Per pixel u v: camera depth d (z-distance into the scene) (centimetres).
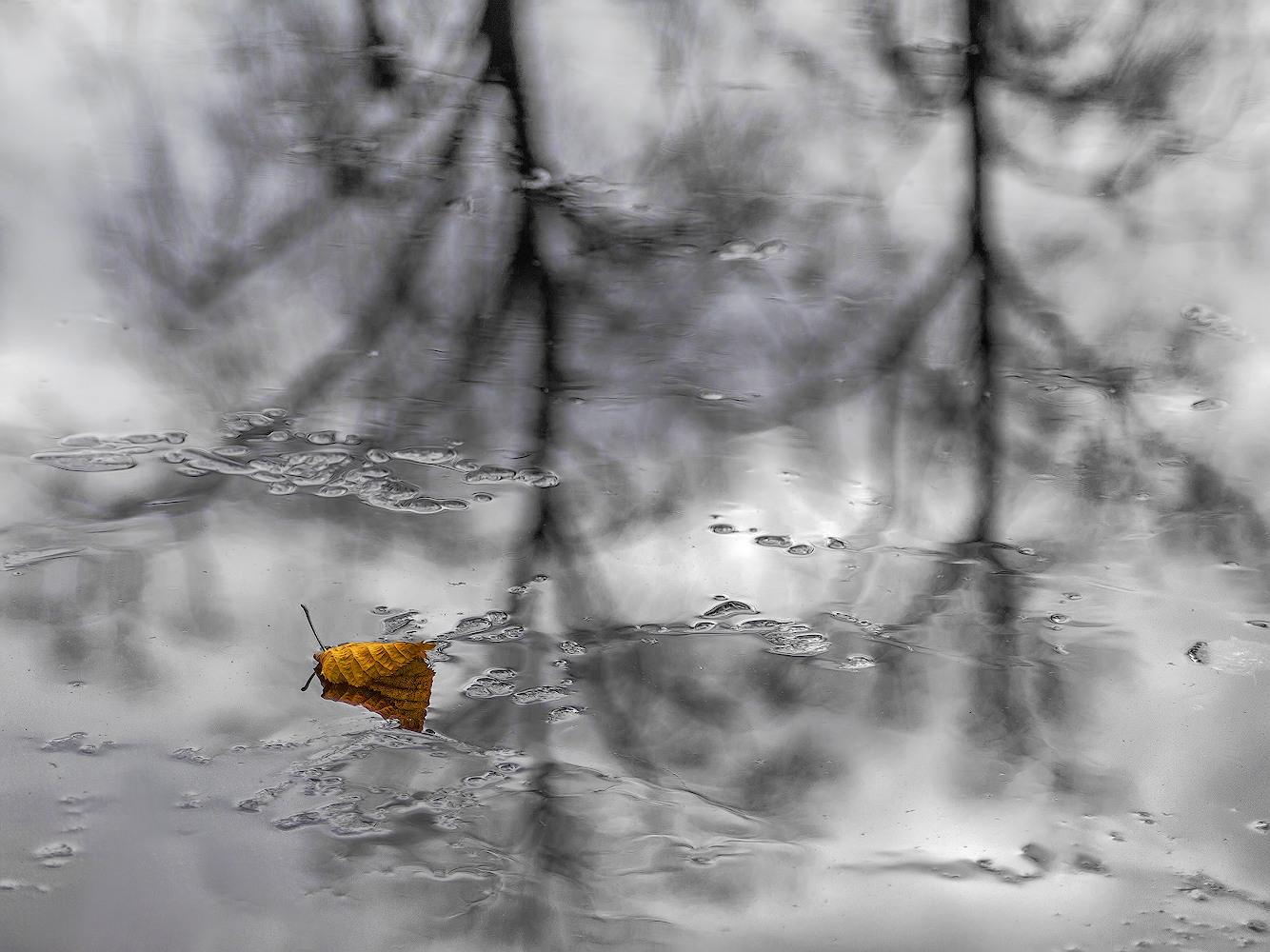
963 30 765
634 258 570
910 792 299
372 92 692
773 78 719
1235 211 616
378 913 255
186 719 307
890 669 342
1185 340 523
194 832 273
